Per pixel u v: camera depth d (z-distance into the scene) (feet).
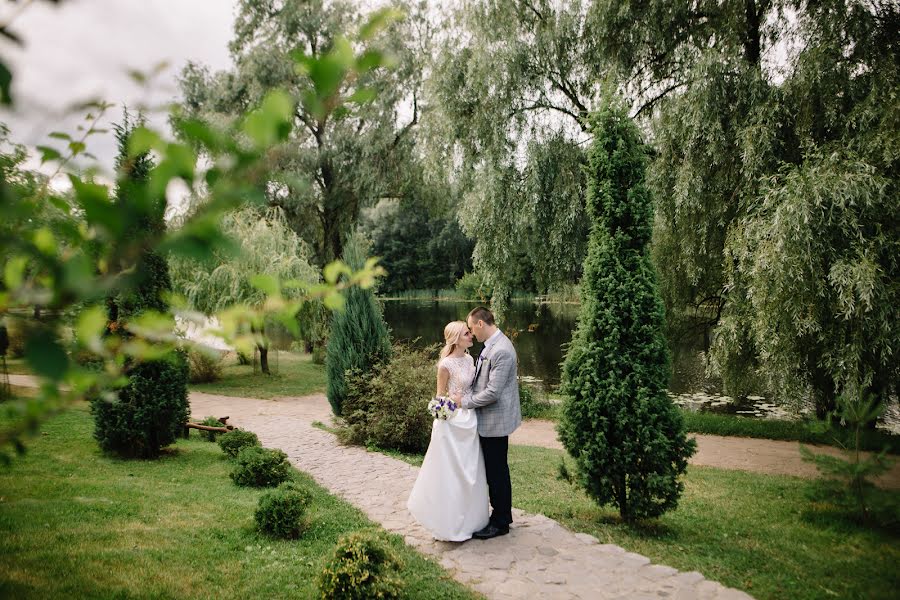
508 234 44.55
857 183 26.21
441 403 15.37
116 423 24.29
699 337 46.85
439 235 200.34
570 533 16.16
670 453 16.85
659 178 35.60
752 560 14.47
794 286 27.61
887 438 29.76
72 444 26.07
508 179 44.06
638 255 17.56
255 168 2.70
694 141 34.09
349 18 67.92
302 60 2.62
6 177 4.70
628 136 18.03
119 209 2.63
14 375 31.35
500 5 42.45
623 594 12.39
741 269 30.32
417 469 25.00
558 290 47.88
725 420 39.32
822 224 26.68
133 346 3.88
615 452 16.94
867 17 29.89
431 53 47.19
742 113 32.96
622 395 16.79
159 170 2.57
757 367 38.11
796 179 27.25
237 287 49.78
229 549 14.55
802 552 14.99
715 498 21.81
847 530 16.65
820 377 32.78
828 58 30.19
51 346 2.57
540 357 74.54
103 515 15.92
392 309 167.94
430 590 12.52
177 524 15.93
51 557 12.62
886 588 12.41
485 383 15.84
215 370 59.31
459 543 15.44
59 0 3.11
